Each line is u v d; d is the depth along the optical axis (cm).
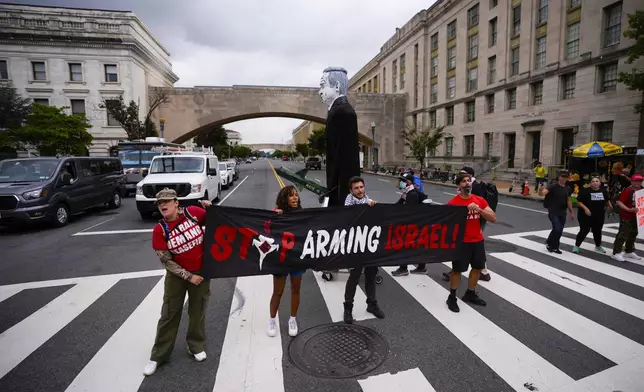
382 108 4538
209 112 4028
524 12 2572
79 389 312
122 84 3559
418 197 604
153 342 393
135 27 3738
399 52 4666
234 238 376
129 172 1950
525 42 2573
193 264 342
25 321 446
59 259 721
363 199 460
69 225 1097
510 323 429
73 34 3456
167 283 338
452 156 3481
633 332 405
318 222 412
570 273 611
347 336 400
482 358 355
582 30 2130
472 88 3250
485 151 3055
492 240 855
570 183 1480
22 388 313
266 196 1830
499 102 2853
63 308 484
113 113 3130
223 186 2269
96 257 734
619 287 544
